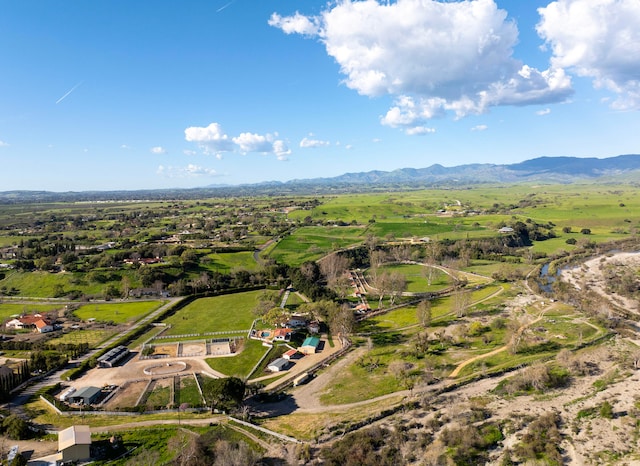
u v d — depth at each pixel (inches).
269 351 5255.9
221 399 3887.8
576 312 6107.3
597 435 3179.1
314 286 7593.5
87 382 4485.7
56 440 3353.8
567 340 5108.3
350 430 3437.5
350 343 5487.2
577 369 4229.8
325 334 5861.2
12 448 3201.3
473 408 3629.4
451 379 4276.6
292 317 6117.1
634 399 3639.3
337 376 4589.1
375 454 3046.3
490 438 3181.6
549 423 3314.5
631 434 3154.5
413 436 3275.1
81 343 5438.0
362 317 6481.3
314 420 3651.6
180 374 4670.3
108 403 4047.7
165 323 6402.6
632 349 4773.6
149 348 5310.0
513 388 3941.9
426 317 5910.4
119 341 5570.9
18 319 6353.3
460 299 6422.2
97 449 3245.6
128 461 3075.8
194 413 3833.7
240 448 3019.2
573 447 3058.6
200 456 3075.8
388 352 5098.4
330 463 2955.2
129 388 4350.4
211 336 5816.9
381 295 7175.2
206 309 7111.2
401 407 3759.8
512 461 2925.7
